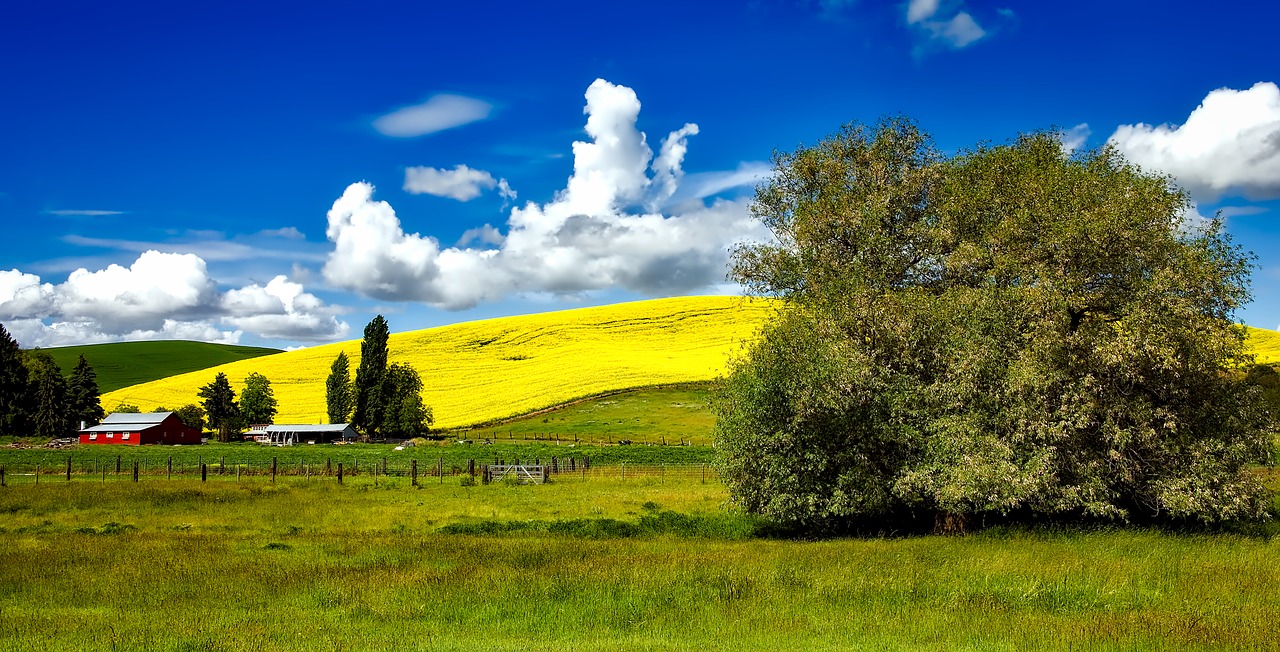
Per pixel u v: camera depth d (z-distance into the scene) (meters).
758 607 15.59
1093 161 28.14
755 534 29.25
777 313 30.75
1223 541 23.41
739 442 27.73
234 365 142.25
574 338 137.62
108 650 12.60
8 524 30.66
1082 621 14.14
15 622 14.62
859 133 31.75
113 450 75.56
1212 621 13.92
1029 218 26.34
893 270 29.36
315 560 21.78
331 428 94.00
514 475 51.22
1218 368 25.88
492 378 115.25
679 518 31.48
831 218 29.84
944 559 20.61
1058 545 22.64
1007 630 13.53
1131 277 25.53
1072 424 24.45
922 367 27.16
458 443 76.50
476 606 15.92
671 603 16.00
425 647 12.75
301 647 12.73
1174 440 25.67
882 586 17.05
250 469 55.16
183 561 21.22
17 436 99.38
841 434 27.20
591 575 18.53
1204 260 25.20
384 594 16.91
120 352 196.00
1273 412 26.70
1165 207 25.72
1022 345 25.66
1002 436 25.31
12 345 103.50
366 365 99.94
